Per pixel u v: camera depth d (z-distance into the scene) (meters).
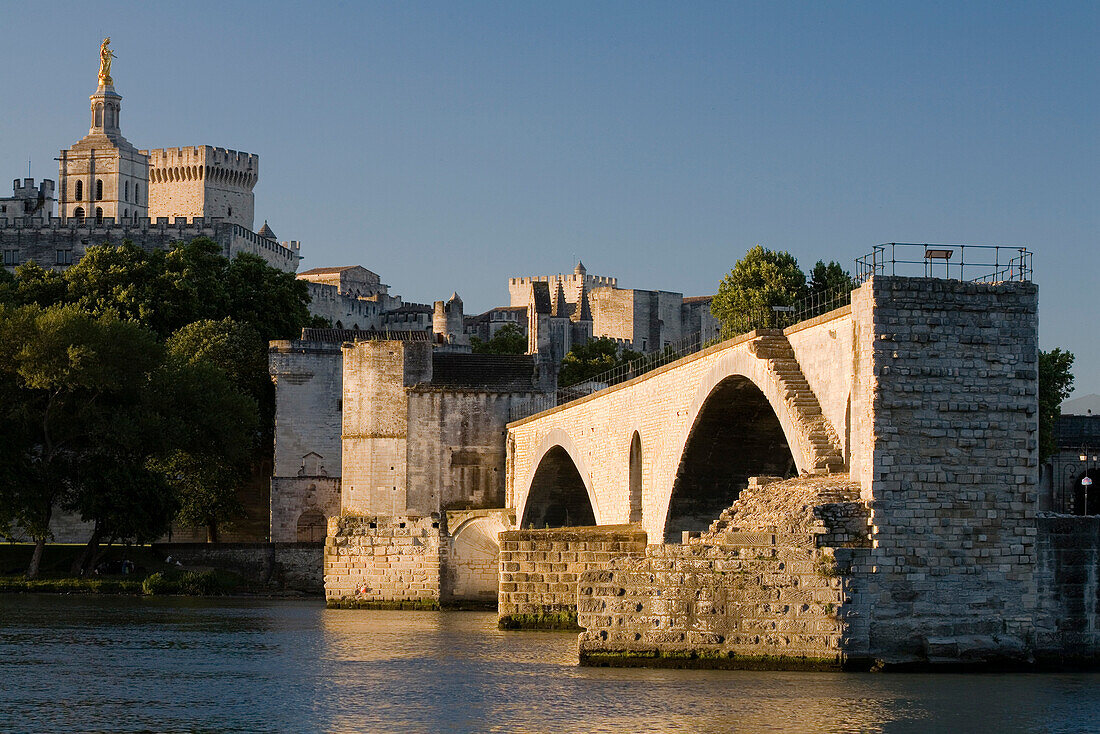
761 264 136.75
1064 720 55.06
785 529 62.19
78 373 126.19
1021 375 62.38
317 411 154.62
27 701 66.94
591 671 64.75
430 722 60.34
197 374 137.75
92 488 126.75
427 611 125.12
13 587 129.38
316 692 68.88
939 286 62.16
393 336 162.25
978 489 61.91
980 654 61.19
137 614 110.94
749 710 57.16
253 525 162.75
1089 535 62.38
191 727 60.28
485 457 132.00
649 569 64.44
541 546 95.88
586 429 103.88
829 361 66.44
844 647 61.22
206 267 184.00
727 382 75.31
